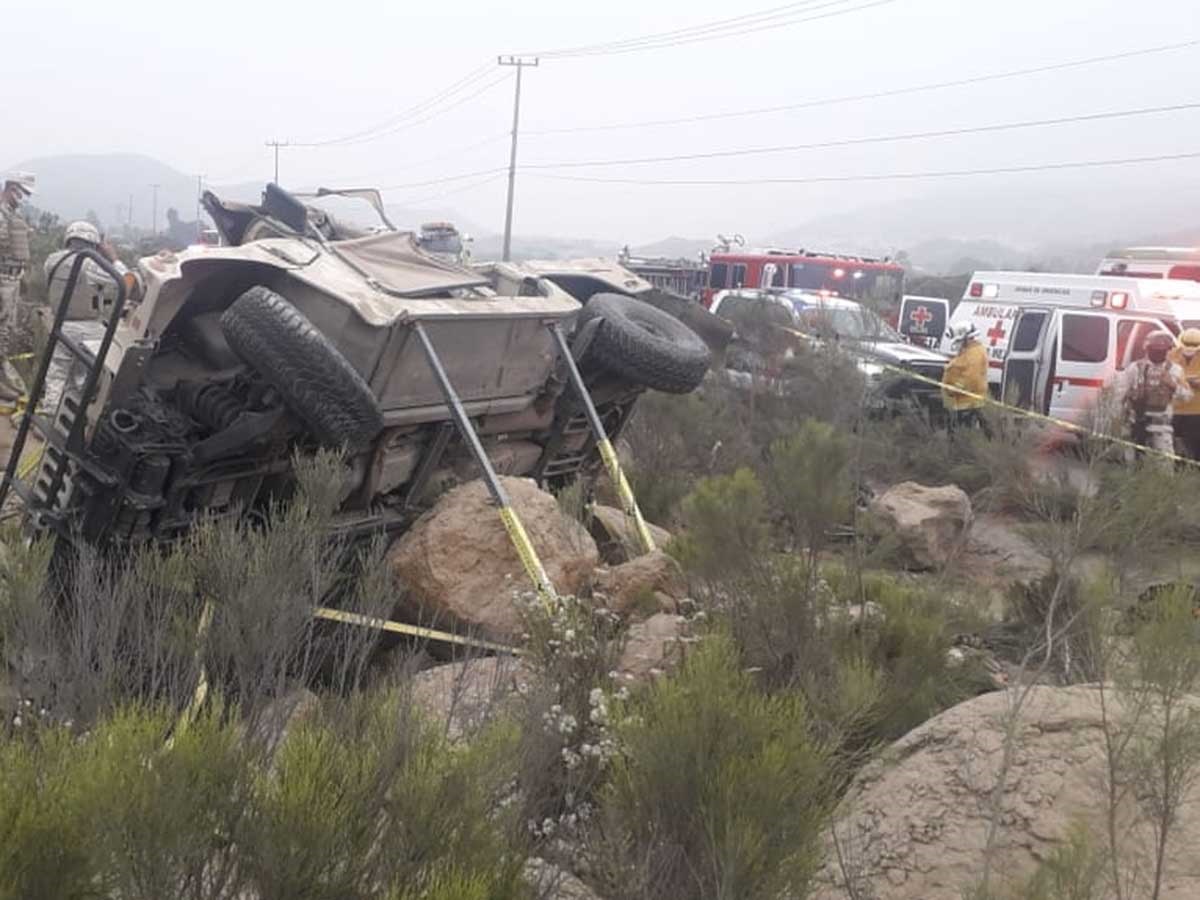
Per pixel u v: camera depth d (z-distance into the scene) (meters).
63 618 3.97
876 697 3.98
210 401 5.36
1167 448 12.73
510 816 2.67
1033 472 9.38
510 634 5.25
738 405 12.36
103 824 2.06
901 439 13.34
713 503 4.88
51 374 6.21
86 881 2.02
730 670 3.20
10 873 1.91
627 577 5.64
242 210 6.88
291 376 5.06
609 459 6.70
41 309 10.93
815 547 5.14
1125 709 3.41
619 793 2.83
